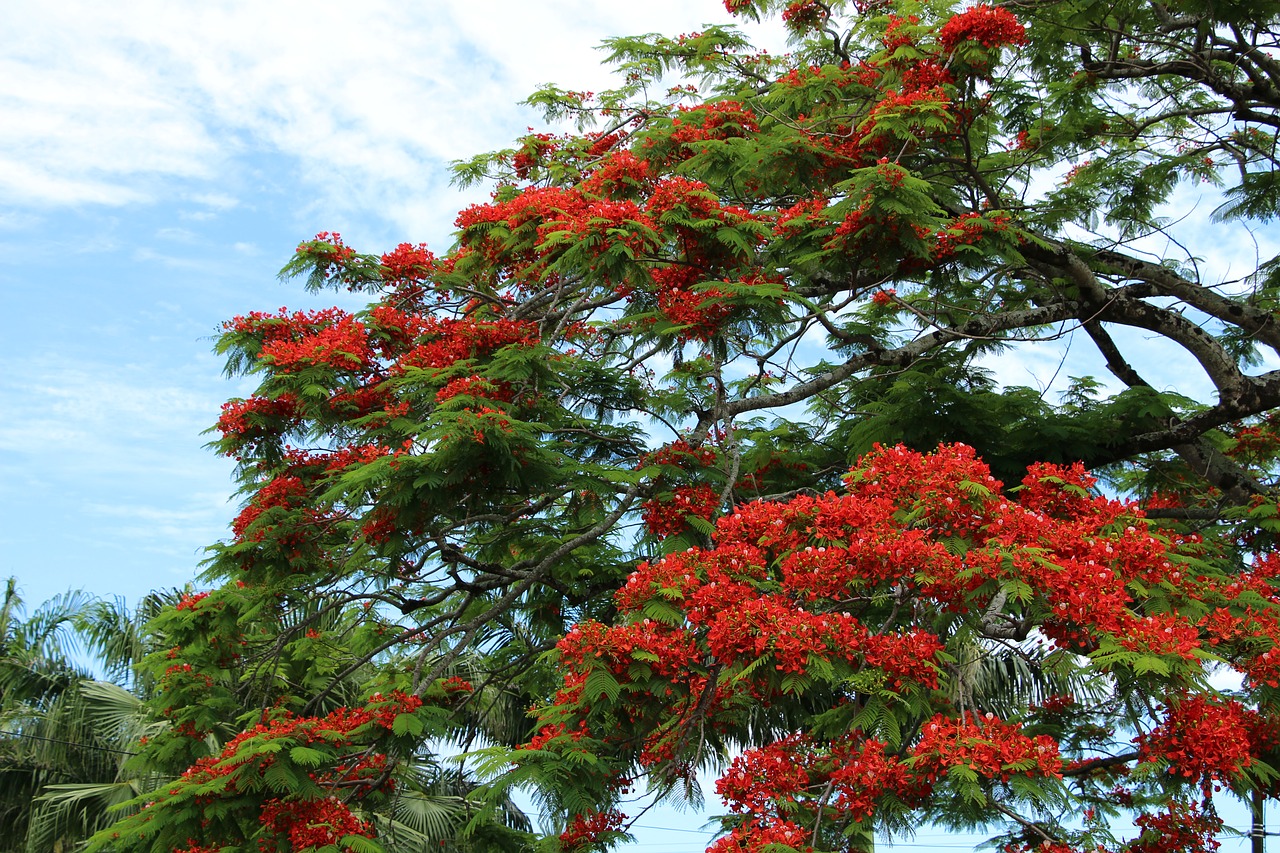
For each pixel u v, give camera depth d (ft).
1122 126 38.40
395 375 27.86
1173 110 39.73
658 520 27.37
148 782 39.63
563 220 25.73
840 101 31.50
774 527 20.56
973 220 27.66
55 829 38.99
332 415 28.50
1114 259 35.76
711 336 26.61
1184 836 20.15
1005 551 17.75
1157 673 16.06
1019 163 35.45
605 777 20.13
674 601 20.72
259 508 27.61
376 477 22.06
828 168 30.19
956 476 19.62
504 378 25.80
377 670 35.50
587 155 41.22
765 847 17.16
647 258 25.75
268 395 27.35
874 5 39.14
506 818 38.93
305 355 27.09
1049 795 16.53
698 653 19.72
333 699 38.52
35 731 42.45
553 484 24.95
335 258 30.40
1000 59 28.32
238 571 27.37
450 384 24.98
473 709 34.12
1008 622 22.16
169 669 27.02
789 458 34.94
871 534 18.81
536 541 31.07
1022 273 36.96
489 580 27.96
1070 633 18.28
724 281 26.27
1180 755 17.94
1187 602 18.78
